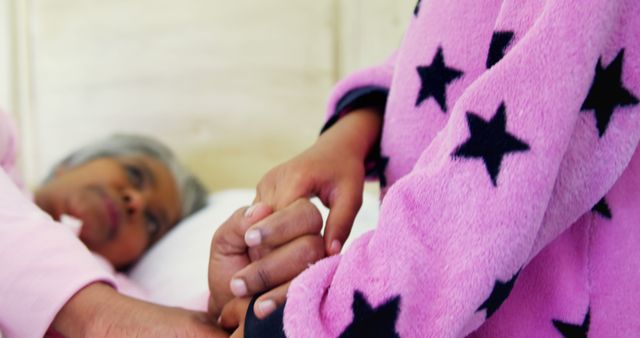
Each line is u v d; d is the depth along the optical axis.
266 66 1.67
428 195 0.58
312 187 0.71
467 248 0.55
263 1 1.65
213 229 1.45
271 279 0.64
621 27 0.58
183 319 0.71
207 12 1.71
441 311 0.55
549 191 0.56
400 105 0.72
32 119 1.90
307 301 0.57
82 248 0.79
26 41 1.88
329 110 0.86
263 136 1.70
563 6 0.57
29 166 1.91
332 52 1.60
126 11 1.79
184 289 1.19
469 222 0.56
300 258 0.65
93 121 1.86
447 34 0.69
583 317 0.63
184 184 1.65
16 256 0.75
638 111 0.59
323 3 1.59
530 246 0.56
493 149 0.56
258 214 0.67
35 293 0.74
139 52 1.79
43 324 0.73
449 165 0.57
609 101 0.59
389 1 1.50
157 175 1.60
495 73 0.58
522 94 0.57
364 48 1.54
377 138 0.80
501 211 0.55
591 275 0.63
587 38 0.56
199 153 1.77
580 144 0.59
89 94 1.85
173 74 1.77
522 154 0.56
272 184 0.72
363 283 0.56
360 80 0.83
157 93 1.79
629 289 0.63
